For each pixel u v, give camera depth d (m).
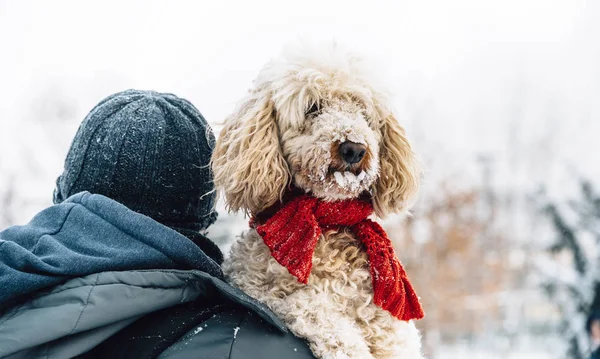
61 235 2.12
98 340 2.02
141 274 2.06
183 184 2.51
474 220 23.58
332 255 2.75
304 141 2.87
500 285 23.06
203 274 2.14
